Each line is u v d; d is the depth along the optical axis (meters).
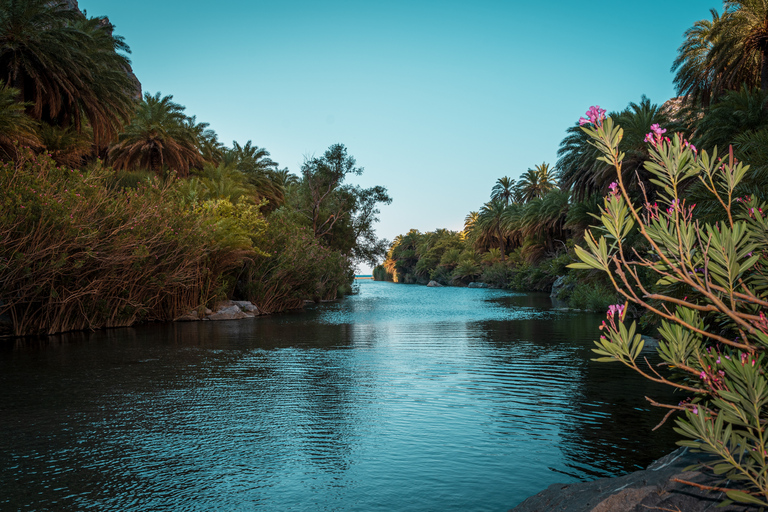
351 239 54.22
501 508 4.43
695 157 2.95
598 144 2.90
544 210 52.94
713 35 22.77
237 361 12.53
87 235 17.47
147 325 22.44
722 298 3.27
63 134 26.38
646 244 18.31
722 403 2.62
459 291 71.50
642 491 3.32
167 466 5.48
